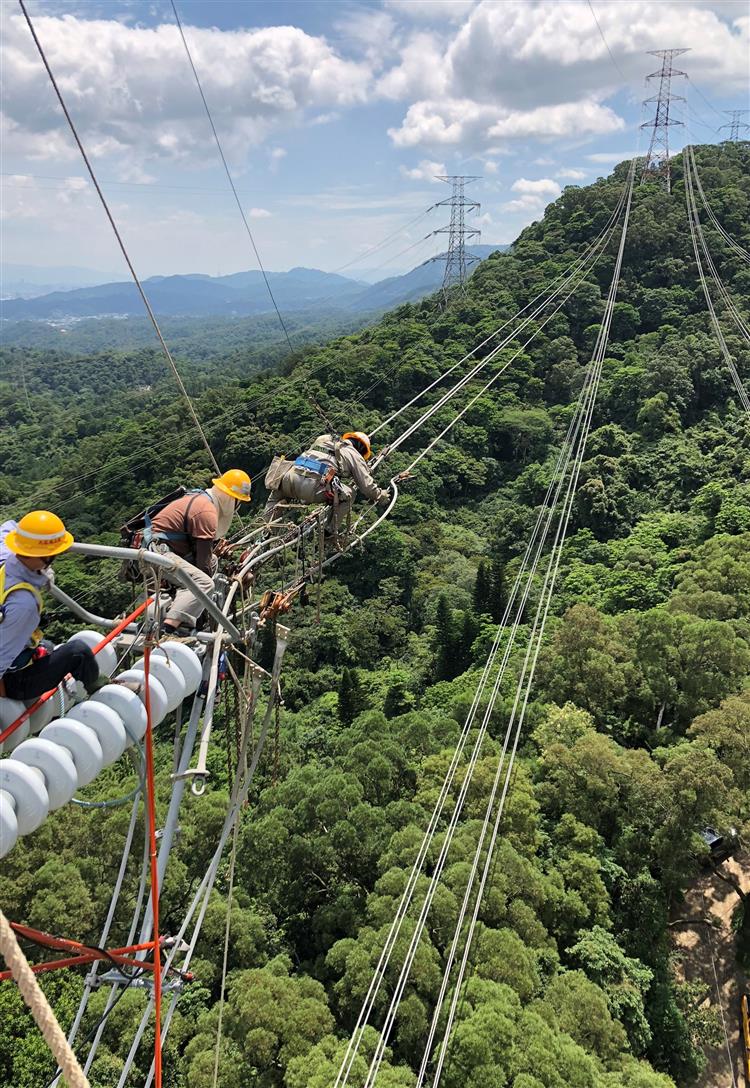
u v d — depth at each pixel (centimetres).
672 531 4369
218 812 2495
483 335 7450
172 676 520
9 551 465
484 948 1889
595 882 2197
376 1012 1858
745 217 8794
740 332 6438
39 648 487
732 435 5259
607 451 5450
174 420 7094
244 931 2177
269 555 756
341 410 6581
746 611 3145
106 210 580
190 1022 1966
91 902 2173
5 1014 1770
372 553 5150
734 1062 2042
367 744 2697
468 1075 1586
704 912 2450
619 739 2825
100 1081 1775
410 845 2205
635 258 8244
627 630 3100
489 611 4306
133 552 509
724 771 2230
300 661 4453
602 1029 1778
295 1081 1667
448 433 6378
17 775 399
